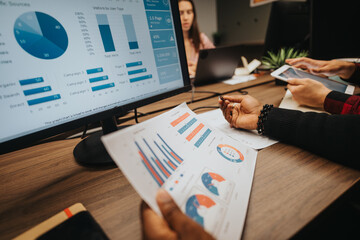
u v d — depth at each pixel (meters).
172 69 0.58
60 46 0.38
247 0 3.62
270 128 0.46
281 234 0.24
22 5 0.33
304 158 0.39
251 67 1.30
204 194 0.29
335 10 0.88
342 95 0.52
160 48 0.54
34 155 0.52
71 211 0.30
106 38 0.44
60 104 0.39
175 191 0.28
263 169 0.37
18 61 0.34
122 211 0.31
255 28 3.64
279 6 1.27
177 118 0.41
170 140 0.36
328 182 0.32
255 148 0.44
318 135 0.39
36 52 0.35
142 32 0.50
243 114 0.53
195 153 0.36
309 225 0.26
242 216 0.27
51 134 0.38
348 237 0.50
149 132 0.33
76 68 0.40
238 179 0.33
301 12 1.31
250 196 0.31
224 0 4.09
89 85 0.42
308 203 0.28
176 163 0.32
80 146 0.52
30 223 0.30
